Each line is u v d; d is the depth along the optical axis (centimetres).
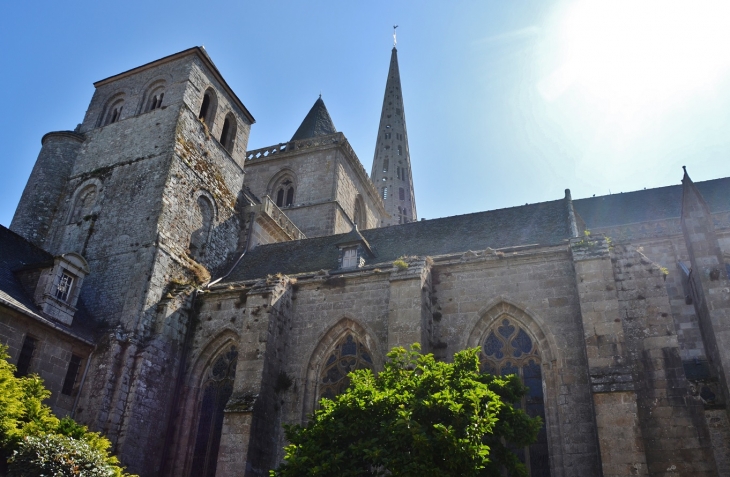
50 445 1880
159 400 2838
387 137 9931
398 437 1677
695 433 2077
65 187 3703
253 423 2450
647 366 2247
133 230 3262
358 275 2853
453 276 2750
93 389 2688
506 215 3453
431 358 1939
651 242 3188
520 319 2566
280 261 3672
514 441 1827
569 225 3058
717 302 2281
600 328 2291
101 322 2953
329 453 1753
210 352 3008
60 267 2773
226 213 3891
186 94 3756
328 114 6288
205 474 2738
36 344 2570
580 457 2198
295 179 5400
